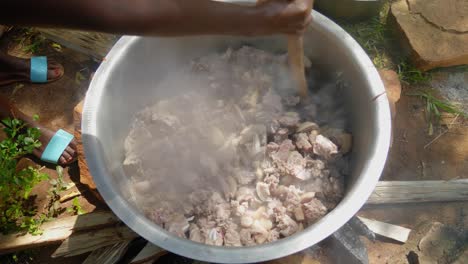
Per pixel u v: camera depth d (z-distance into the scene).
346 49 0.77
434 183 0.91
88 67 1.10
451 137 0.98
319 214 0.75
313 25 0.80
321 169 0.80
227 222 0.76
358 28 1.12
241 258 0.60
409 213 0.90
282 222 0.75
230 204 0.79
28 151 0.90
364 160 0.69
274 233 0.75
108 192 0.66
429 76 1.06
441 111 1.02
